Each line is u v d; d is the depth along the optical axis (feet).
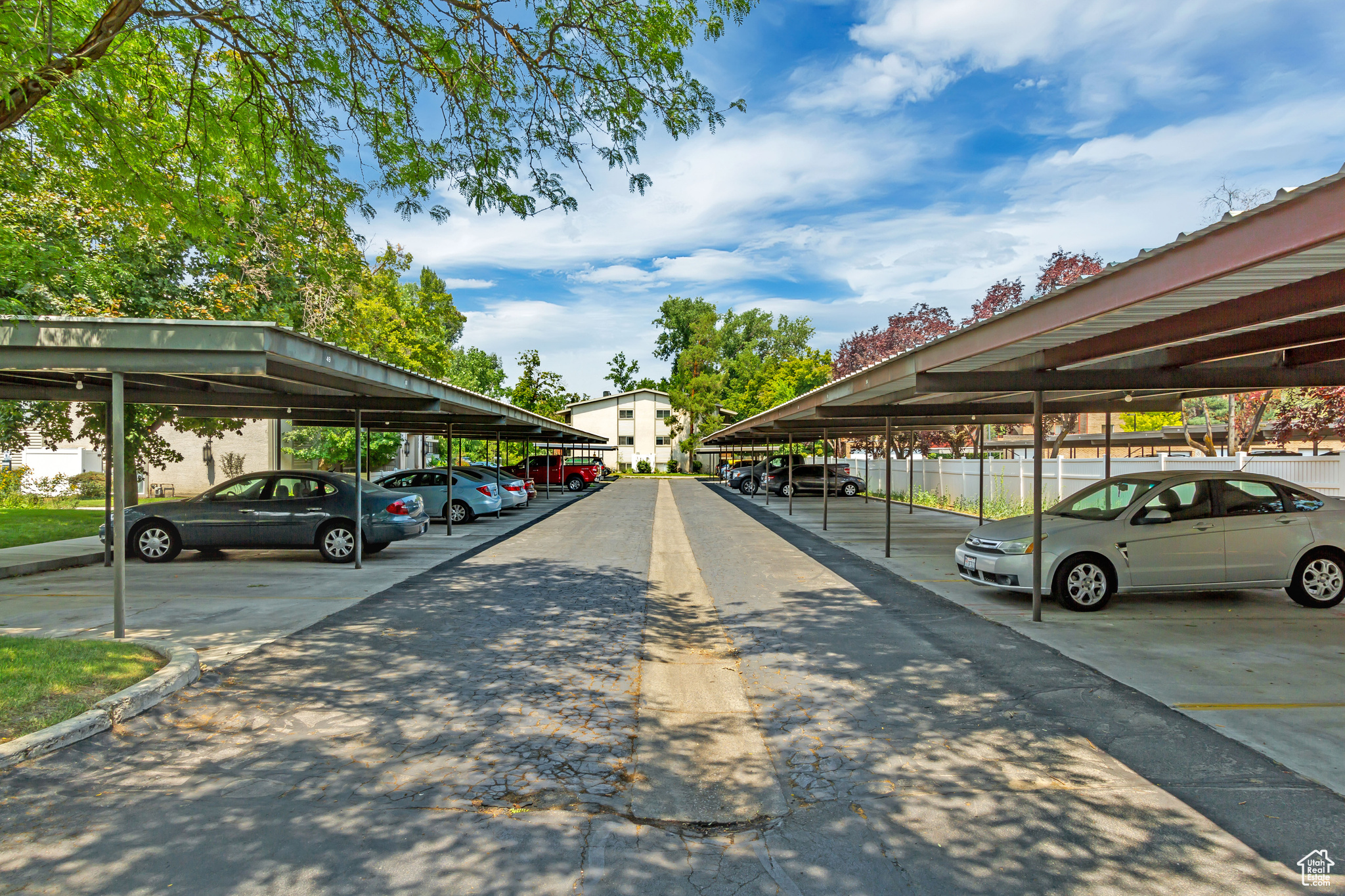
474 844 11.03
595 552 43.80
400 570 36.81
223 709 16.75
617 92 25.88
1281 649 21.40
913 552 43.52
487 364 224.12
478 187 27.50
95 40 19.74
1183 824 11.55
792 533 54.29
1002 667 19.93
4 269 30.96
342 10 23.77
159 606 27.78
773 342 262.67
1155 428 121.39
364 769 13.65
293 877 10.12
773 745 14.88
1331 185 10.76
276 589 31.40
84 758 14.02
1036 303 18.21
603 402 206.59
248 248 32.09
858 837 11.29
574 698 17.63
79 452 90.43
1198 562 26.45
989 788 12.89
